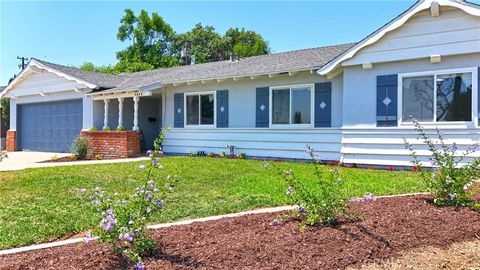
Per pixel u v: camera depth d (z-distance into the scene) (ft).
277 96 49.16
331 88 44.78
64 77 65.00
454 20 35.06
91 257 12.44
